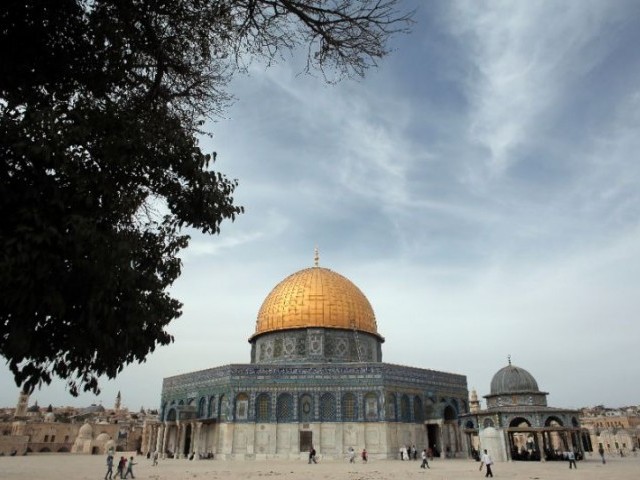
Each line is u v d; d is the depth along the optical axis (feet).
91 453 275.80
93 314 27.25
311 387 166.09
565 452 161.48
